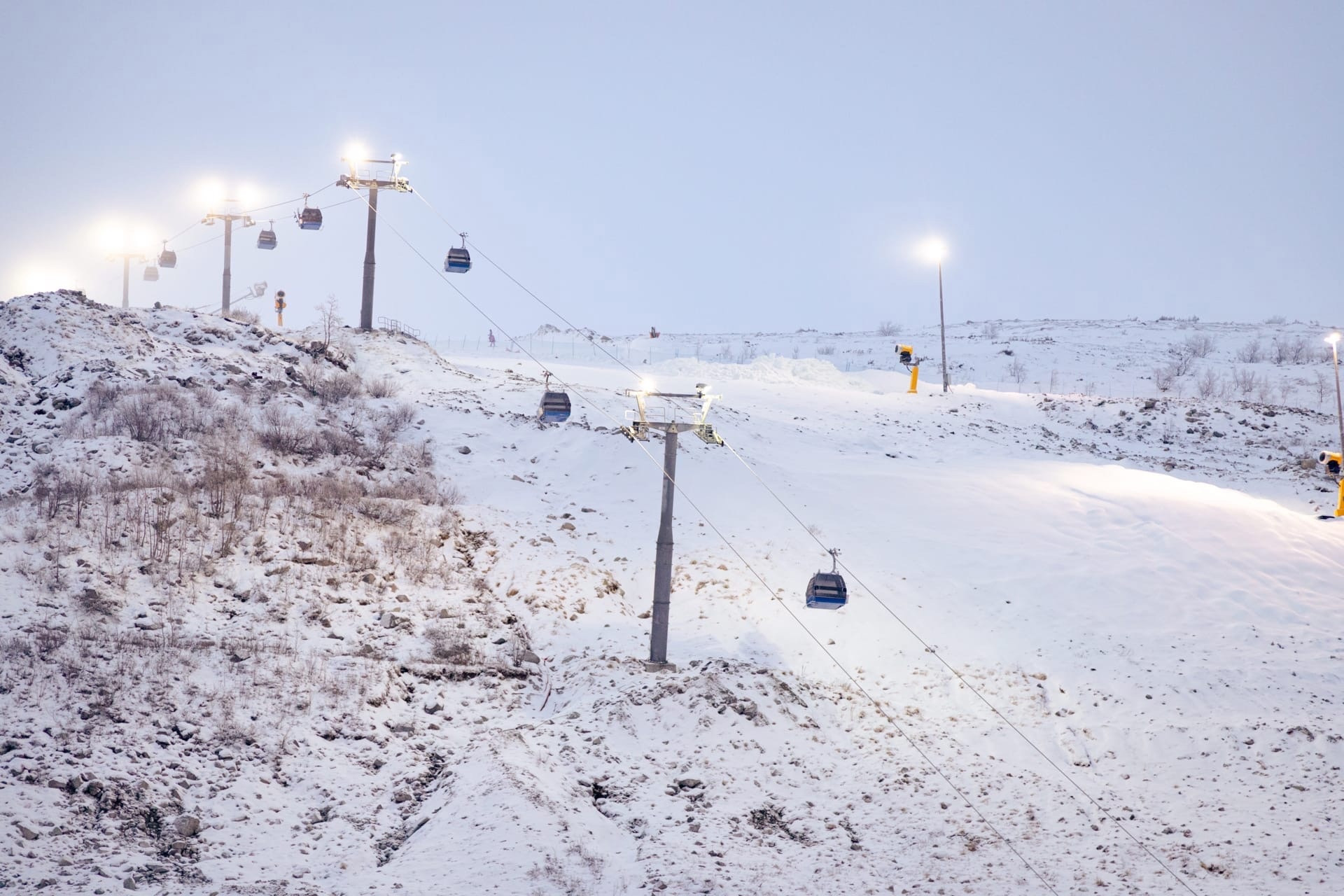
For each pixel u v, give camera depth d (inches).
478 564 1025.5
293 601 879.1
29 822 571.2
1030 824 701.3
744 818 691.4
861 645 949.2
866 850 666.8
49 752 629.3
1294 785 741.9
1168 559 1135.6
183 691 723.4
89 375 1259.2
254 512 997.2
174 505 976.9
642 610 1010.1
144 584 846.5
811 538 1151.0
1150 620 1007.6
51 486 962.7
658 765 741.9
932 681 898.7
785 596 1023.6
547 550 1075.9
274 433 1201.4
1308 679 899.4
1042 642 965.8
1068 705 868.0
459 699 821.2
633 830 666.8
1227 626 997.8
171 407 1193.4
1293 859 645.9
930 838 679.7
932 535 1182.9
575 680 860.0
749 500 1238.9
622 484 1254.9
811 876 631.8
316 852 614.9
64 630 751.1
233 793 647.1
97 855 564.1
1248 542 1180.5
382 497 1117.1
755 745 774.5
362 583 933.2
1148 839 682.2
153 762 652.1
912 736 817.5
